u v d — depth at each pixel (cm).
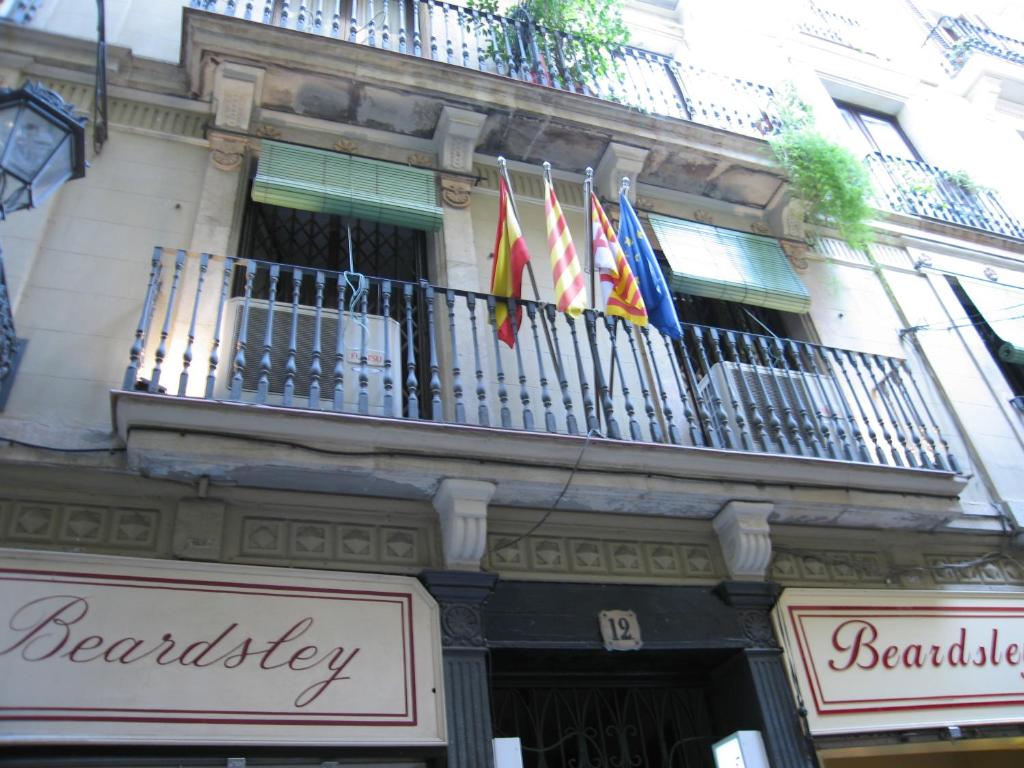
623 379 550
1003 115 1123
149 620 383
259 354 489
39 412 432
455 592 443
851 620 529
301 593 417
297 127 645
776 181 761
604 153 712
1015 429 708
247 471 426
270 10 657
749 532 511
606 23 803
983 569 605
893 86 1102
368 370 514
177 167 580
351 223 636
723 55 992
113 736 346
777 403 598
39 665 354
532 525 493
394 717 397
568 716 480
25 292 477
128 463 412
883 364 647
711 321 710
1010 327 791
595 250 550
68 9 632
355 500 459
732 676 496
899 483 553
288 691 386
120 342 477
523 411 491
